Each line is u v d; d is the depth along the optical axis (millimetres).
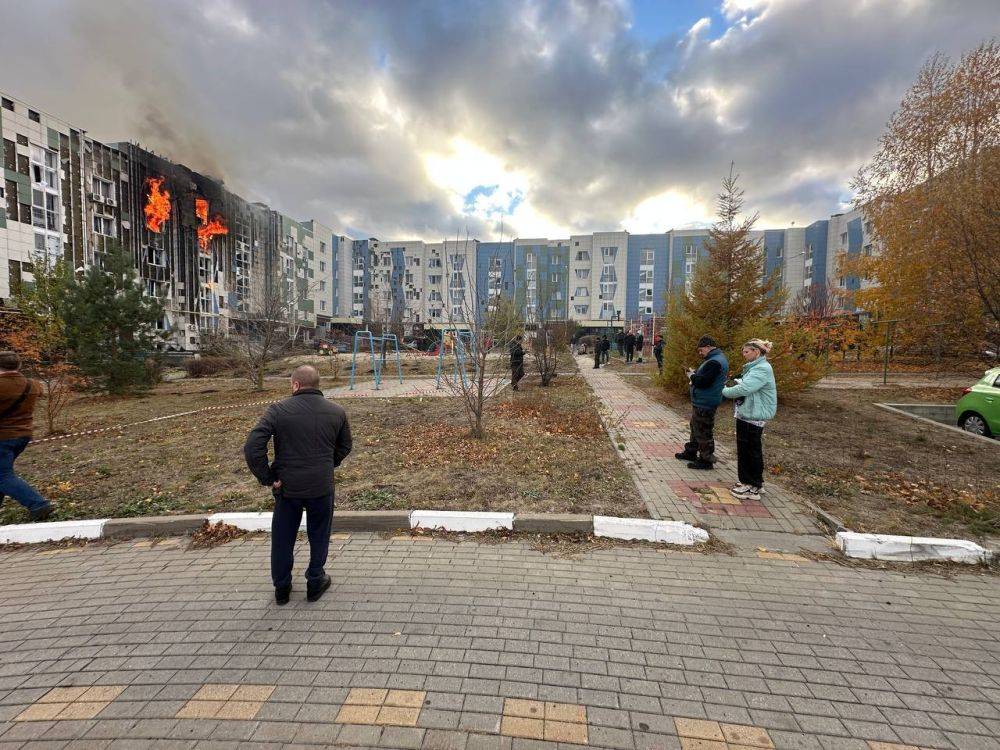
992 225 10328
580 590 3318
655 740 2049
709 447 5926
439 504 4781
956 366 17125
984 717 2189
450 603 3148
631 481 5500
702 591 3309
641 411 10219
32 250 27125
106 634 2875
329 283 65250
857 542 3830
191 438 8031
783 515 4551
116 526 4387
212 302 40656
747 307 10812
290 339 17031
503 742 2035
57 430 8945
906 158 18391
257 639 2781
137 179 34281
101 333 13586
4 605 3244
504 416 9594
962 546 3760
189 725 2148
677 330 11703
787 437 7711
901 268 17891
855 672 2488
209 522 4430
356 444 7418
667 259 60781
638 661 2568
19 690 2404
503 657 2596
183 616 3047
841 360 19688
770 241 58031
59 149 29016
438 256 69625
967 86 16281
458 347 10516
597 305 62438
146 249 34906
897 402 11375
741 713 2205
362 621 2947
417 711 2211
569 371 19984
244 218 45281
